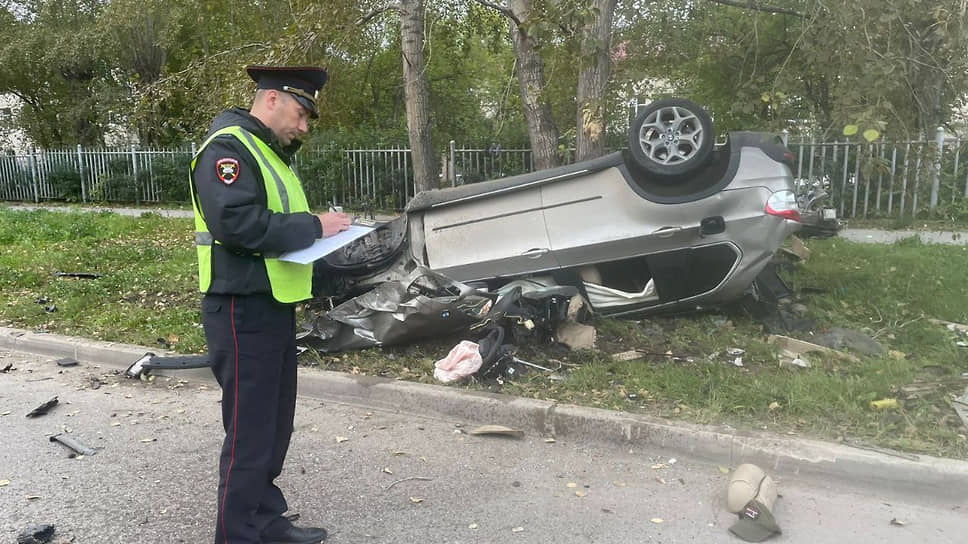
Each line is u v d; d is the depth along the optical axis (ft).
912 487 11.91
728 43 33.40
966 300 21.76
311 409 16.48
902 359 17.16
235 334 9.29
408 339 18.65
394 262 20.95
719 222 17.98
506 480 12.73
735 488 11.44
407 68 29.99
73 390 17.90
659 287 18.84
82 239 41.39
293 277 9.55
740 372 16.38
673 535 10.80
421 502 11.92
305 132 9.95
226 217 8.65
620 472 13.01
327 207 50.75
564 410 14.66
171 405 16.79
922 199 37.14
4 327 22.61
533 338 18.57
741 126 35.88
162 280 28.45
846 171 37.04
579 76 25.53
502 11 26.09
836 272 25.13
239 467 9.45
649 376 16.34
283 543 10.50
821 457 12.48
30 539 10.55
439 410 15.84
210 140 9.02
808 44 22.48
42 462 13.52
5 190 70.90
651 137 18.10
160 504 11.85
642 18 31.55
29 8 74.08
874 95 20.04
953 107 24.35
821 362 17.12
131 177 63.10
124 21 60.34
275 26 33.37
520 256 19.38
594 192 18.97
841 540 10.65
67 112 76.18
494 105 68.69
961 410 14.05
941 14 19.13
